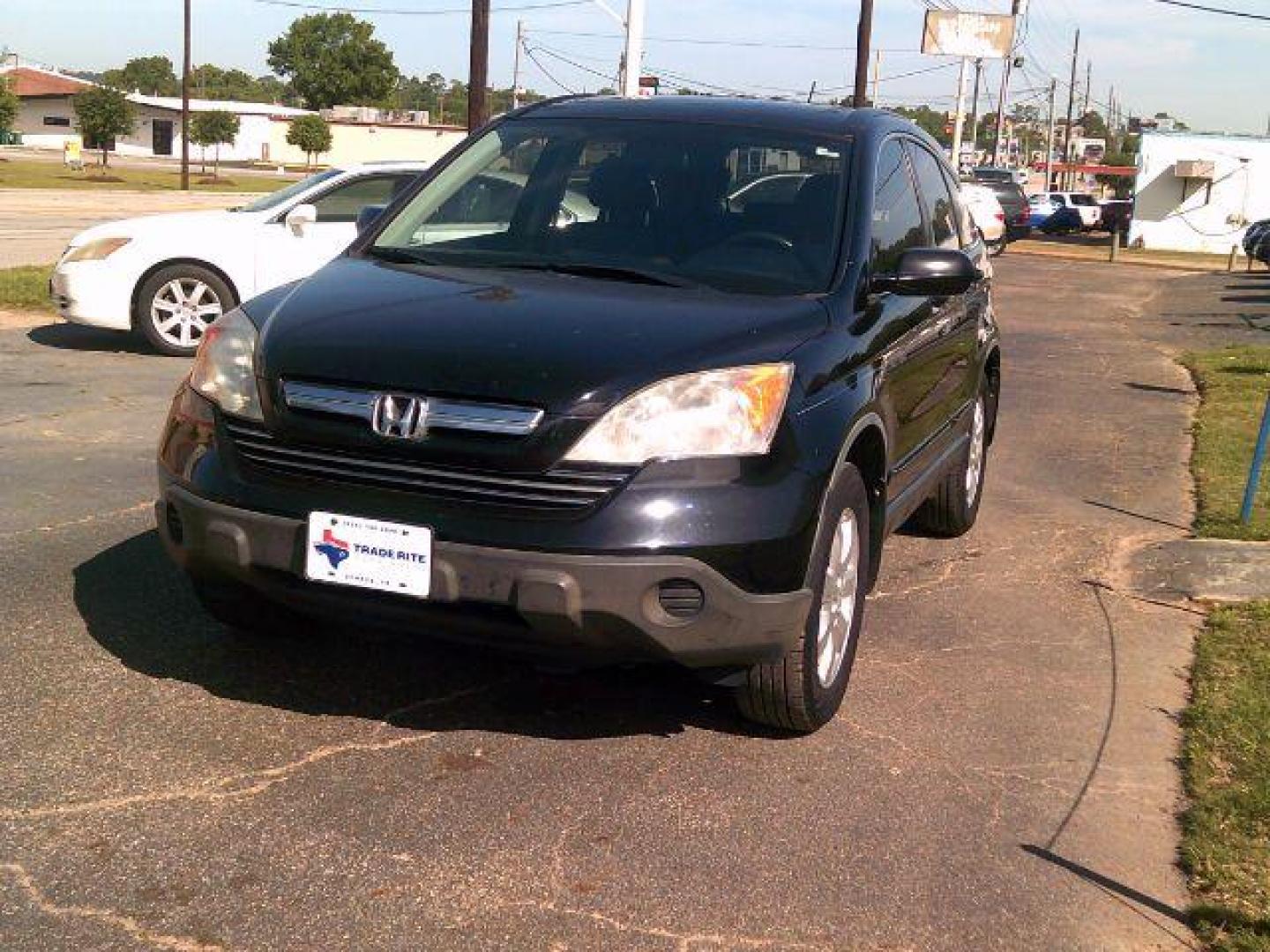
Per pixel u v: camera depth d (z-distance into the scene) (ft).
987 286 21.88
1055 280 86.99
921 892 10.93
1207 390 37.86
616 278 14.37
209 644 15.26
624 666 14.58
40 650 14.84
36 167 189.88
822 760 13.25
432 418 11.64
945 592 18.89
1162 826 12.28
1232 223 137.18
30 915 9.94
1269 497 24.26
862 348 13.91
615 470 11.44
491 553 11.37
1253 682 15.44
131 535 19.15
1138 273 98.84
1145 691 15.46
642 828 11.69
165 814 11.47
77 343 36.76
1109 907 10.87
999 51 140.15
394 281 14.08
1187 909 10.89
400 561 11.65
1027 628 17.52
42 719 13.14
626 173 15.87
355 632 15.84
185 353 35.27
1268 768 13.12
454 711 13.89
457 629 11.94
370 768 12.53
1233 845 11.78
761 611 11.84
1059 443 30.48
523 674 14.92
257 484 12.37
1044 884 11.16
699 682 14.99
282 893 10.39
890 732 14.03
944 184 20.07
